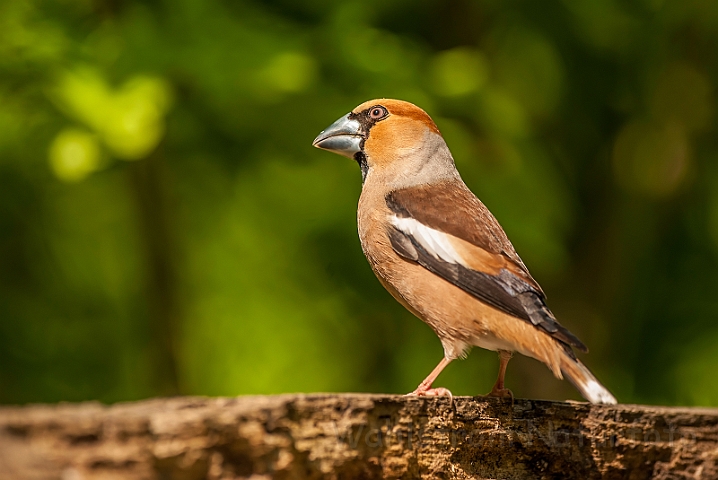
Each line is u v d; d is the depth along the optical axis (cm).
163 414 445
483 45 1317
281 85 995
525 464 616
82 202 1319
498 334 734
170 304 1231
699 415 647
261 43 1034
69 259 1328
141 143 891
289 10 1210
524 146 1194
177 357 1238
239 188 1257
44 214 1298
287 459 485
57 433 421
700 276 1389
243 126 1123
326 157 1176
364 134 906
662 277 1413
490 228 801
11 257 1311
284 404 487
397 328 1372
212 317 1294
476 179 1148
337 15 1121
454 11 1313
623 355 1389
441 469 576
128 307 1332
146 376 1278
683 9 1261
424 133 905
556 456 621
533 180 1182
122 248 1340
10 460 409
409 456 557
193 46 999
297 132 1127
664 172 1390
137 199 1212
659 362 1364
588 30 1320
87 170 889
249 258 1298
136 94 918
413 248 788
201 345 1298
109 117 894
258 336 1282
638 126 1389
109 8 1089
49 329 1313
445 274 762
